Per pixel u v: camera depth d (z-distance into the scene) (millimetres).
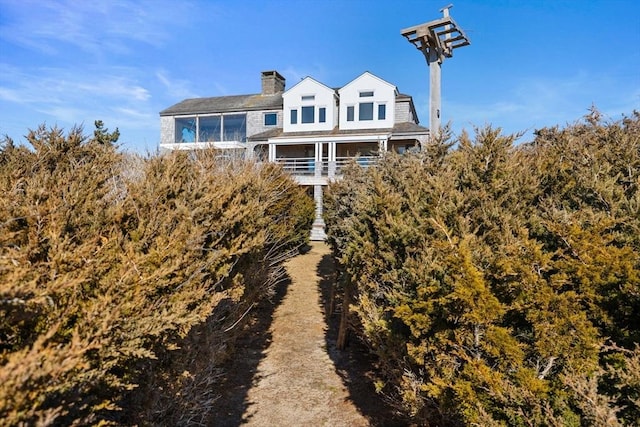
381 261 3992
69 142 4547
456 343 2443
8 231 2303
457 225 3406
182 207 3383
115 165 4941
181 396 3018
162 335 2123
